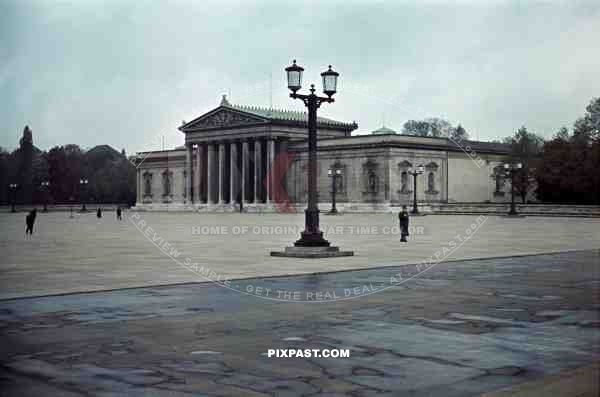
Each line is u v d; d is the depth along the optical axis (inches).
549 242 1870.1
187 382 446.6
